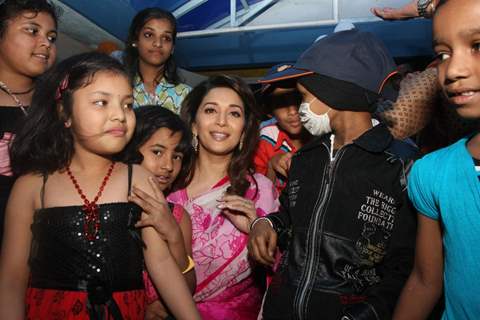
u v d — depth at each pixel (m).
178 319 1.72
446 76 1.31
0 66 2.29
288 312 1.73
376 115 2.09
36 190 1.73
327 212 1.76
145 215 1.78
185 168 2.45
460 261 1.44
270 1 5.10
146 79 3.62
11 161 1.86
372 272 1.75
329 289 1.69
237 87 2.43
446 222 1.47
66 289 1.61
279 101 2.77
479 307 1.41
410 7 2.69
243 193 2.38
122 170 1.80
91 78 1.67
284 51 5.79
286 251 1.91
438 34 1.32
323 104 1.83
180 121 2.34
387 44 5.35
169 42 3.57
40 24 2.28
